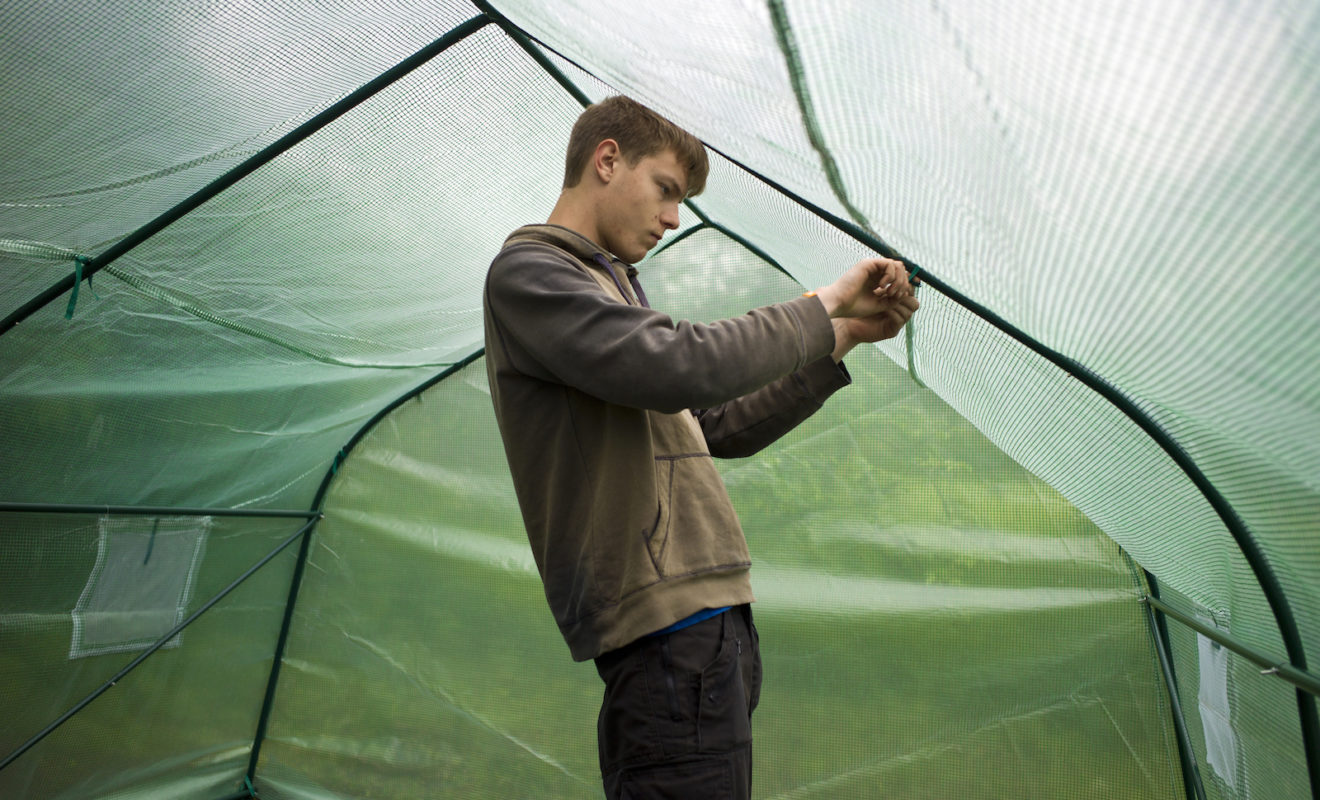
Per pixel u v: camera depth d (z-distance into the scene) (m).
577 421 0.92
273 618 2.78
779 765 2.27
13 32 1.24
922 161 0.85
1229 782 1.58
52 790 2.25
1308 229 0.59
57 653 2.22
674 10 0.80
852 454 2.37
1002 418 1.72
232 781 2.70
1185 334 0.81
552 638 2.61
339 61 1.46
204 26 1.30
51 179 1.46
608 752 0.89
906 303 1.12
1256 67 0.52
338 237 1.85
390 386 2.64
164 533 2.45
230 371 2.19
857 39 0.72
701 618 0.90
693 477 0.98
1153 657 2.09
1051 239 0.83
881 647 2.27
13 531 2.11
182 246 1.75
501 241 2.01
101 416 2.07
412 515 2.76
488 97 1.66
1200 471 1.06
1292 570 0.99
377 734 2.66
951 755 2.18
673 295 2.48
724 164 1.50
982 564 2.24
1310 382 0.71
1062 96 0.64
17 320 1.75
